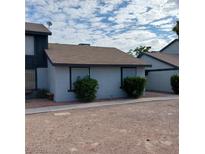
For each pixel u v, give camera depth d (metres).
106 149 5.22
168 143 5.63
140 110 10.46
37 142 5.71
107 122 7.96
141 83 15.42
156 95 17.39
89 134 6.44
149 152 5.02
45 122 7.99
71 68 14.26
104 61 15.49
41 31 15.59
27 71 15.30
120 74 16.22
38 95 15.33
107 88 15.59
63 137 6.15
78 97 13.89
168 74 20.53
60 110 10.62
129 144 5.56
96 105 12.12
